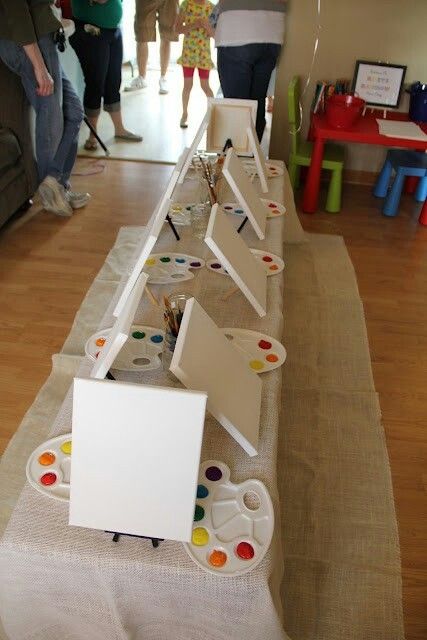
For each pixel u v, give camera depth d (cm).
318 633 130
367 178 388
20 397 189
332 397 197
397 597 139
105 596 100
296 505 158
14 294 240
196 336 109
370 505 160
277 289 164
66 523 99
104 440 89
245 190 188
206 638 108
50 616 108
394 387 207
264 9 312
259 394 124
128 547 96
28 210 314
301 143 365
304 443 178
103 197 335
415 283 276
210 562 94
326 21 336
